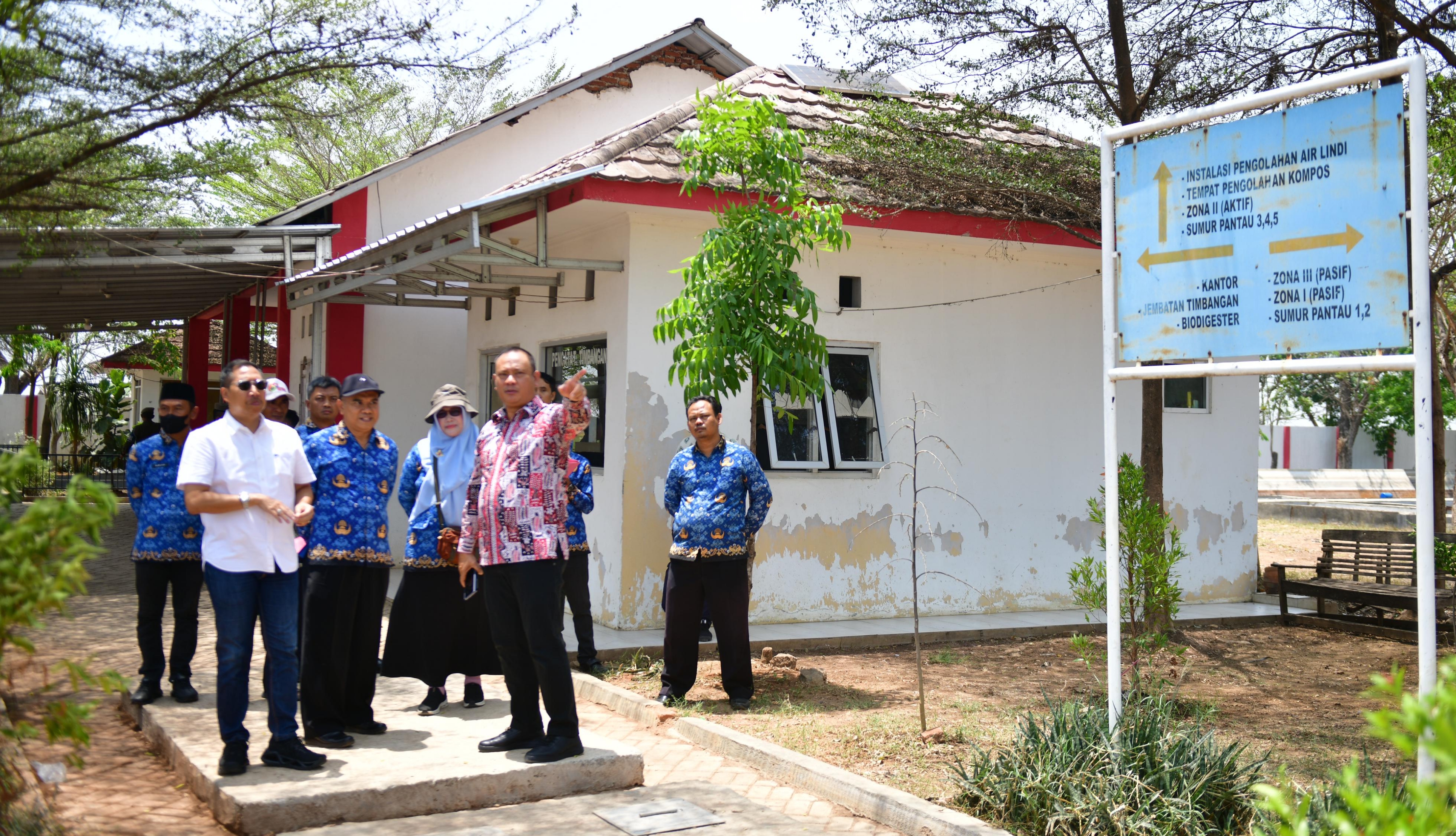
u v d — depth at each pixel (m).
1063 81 9.46
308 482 5.11
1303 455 42.78
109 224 6.98
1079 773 4.53
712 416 6.78
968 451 10.37
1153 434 8.97
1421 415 3.95
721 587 6.71
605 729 6.36
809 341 7.26
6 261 8.27
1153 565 6.42
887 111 9.82
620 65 15.12
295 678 4.91
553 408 4.99
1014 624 9.69
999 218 9.70
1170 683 7.52
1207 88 9.28
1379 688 1.82
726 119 7.16
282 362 13.88
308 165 24.44
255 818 4.31
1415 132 4.02
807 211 7.39
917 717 6.41
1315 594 10.00
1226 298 4.63
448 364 13.15
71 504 2.85
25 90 5.66
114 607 9.53
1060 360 10.88
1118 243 5.02
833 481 9.75
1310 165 4.38
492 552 4.98
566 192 8.61
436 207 13.71
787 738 5.90
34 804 4.04
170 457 6.11
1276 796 1.96
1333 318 4.30
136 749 5.51
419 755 5.12
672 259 9.23
